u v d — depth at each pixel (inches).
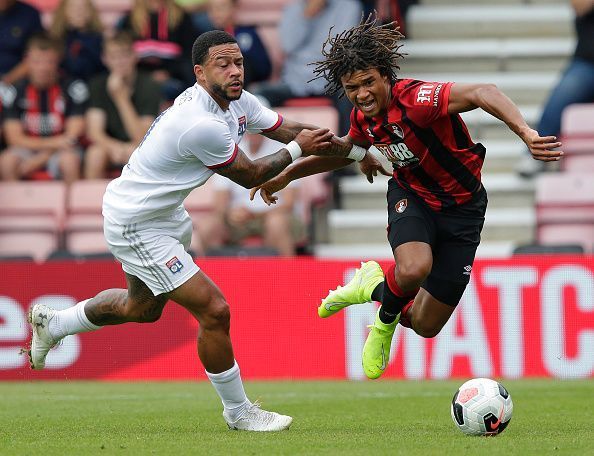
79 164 1878.7
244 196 1763.0
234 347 1518.2
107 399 1237.1
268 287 1518.2
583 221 1856.5
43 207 1860.2
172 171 837.2
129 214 842.8
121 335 1530.5
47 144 1883.6
